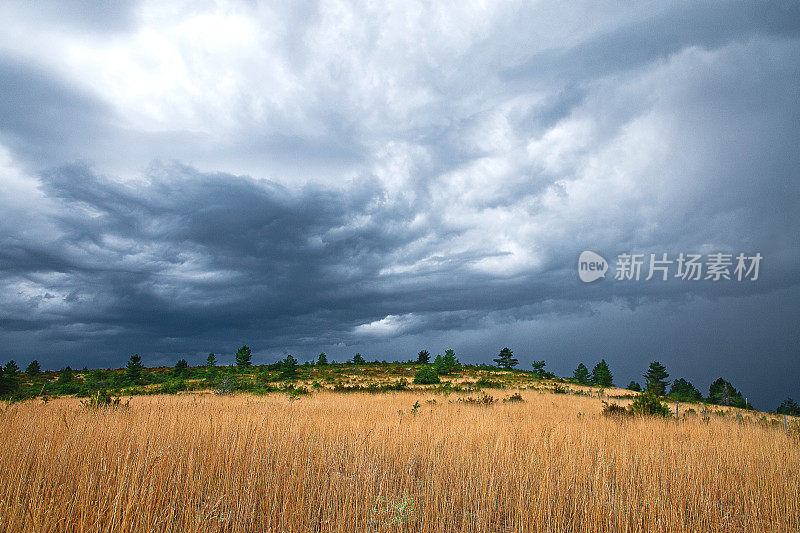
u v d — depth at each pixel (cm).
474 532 471
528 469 624
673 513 484
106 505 414
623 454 738
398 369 6962
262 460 598
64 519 388
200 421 822
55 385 4144
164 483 488
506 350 8069
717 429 1229
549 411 1797
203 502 453
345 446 729
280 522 426
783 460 797
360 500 504
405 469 634
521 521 467
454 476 616
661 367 6975
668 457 778
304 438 727
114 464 507
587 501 538
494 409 1817
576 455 739
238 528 413
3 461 507
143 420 820
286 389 3281
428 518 468
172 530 400
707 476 677
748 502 577
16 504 386
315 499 508
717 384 5988
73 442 608
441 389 3544
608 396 3566
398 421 1038
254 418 962
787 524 506
